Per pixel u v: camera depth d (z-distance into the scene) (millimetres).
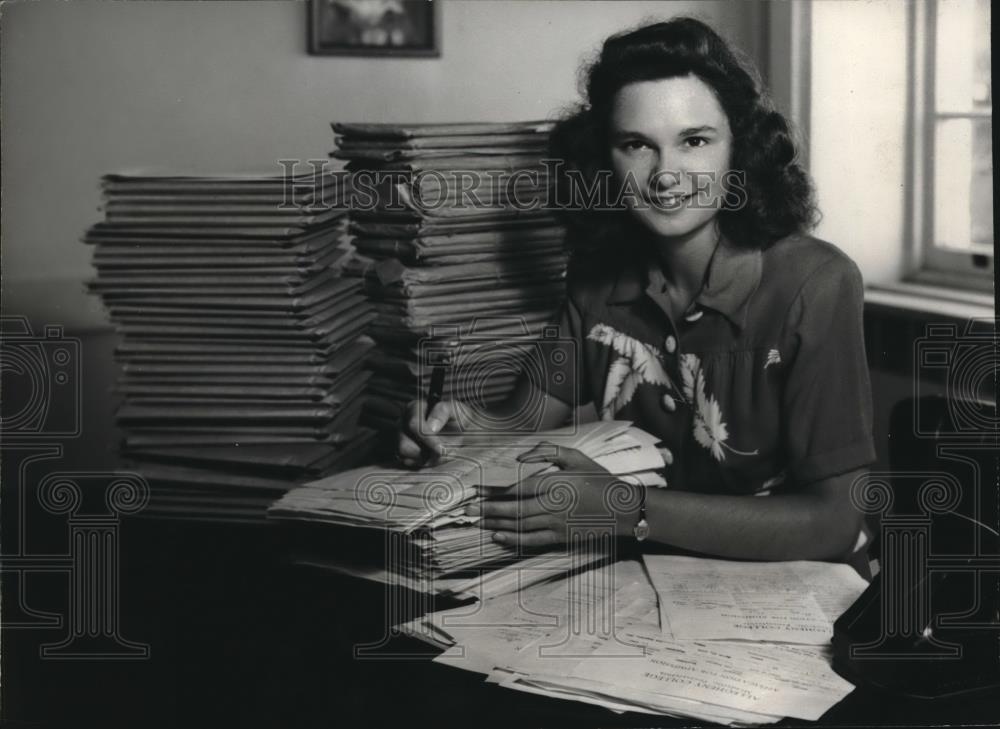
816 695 1097
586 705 1080
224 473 1642
